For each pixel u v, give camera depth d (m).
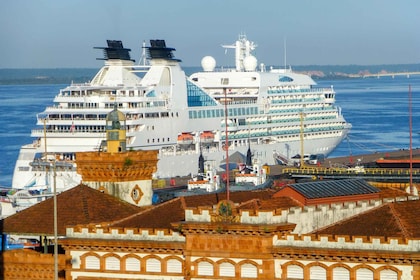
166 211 132.62
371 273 115.94
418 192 156.62
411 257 113.75
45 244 140.12
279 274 120.00
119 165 154.75
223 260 121.94
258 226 119.75
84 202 143.50
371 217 120.12
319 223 127.81
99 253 128.62
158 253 126.06
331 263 117.56
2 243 143.25
